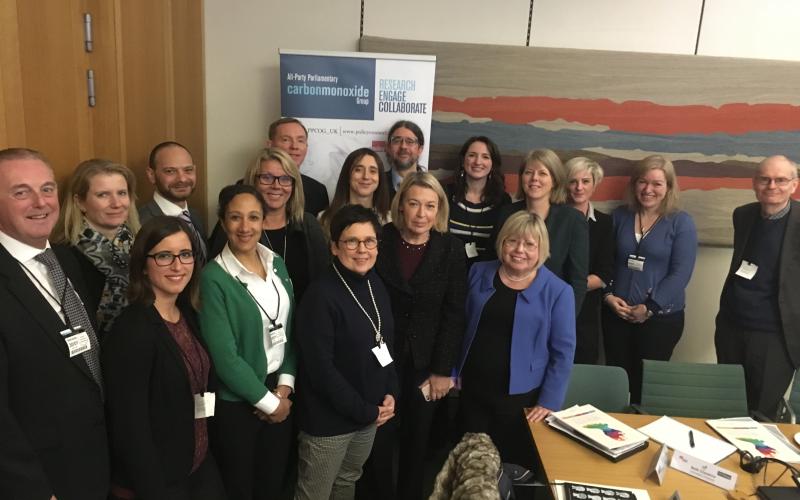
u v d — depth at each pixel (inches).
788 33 131.4
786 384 109.0
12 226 51.6
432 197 85.7
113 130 85.9
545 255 85.7
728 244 138.6
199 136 128.0
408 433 92.5
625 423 79.0
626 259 121.9
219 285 73.8
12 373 50.2
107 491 58.2
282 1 127.9
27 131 64.3
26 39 63.8
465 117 132.0
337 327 76.0
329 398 75.7
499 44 130.3
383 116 126.1
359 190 103.8
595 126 133.0
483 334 88.4
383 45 128.6
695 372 96.9
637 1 129.8
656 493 62.4
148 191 99.7
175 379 60.9
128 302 64.9
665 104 132.3
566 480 64.6
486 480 47.9
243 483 79.2
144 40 96.9
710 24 131.0
